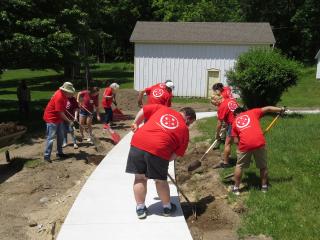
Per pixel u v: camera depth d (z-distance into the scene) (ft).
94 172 27.89
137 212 19.86
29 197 27.02
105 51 201.57
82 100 38.63
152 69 90.43
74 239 17.88
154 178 19.03
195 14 153.28
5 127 34.71
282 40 159.63
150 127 19.16
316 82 107.86
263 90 47.96
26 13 53.06
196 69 89.04
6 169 33.73
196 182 26.21
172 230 18.60
